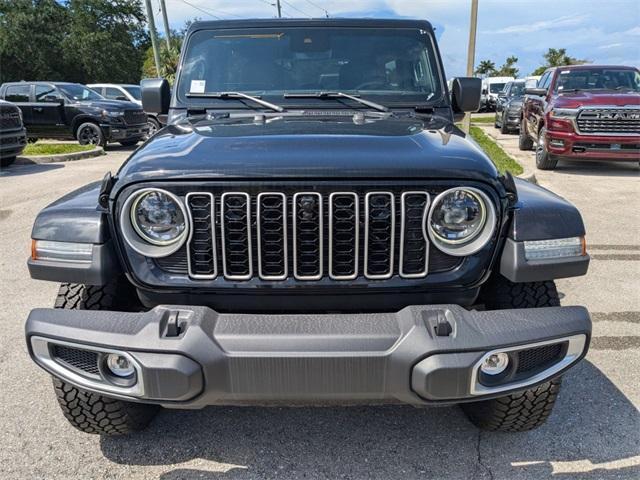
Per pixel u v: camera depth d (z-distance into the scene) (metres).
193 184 2.10
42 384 3.21
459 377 2.01
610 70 10.62
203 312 2.06
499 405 2.52
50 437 2.75
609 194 8.23
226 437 2.76
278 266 2.17
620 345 3.67
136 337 2.02
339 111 3.21
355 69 3.38
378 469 2.53
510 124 17.47
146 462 2.58
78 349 2.12
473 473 2.50
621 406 2.97
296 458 2.61
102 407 2.49
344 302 2.23
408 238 2.16
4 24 34.53
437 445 2.69
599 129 9.48
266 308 2.25
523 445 2.68
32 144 14.63
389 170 2.09
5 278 4.96
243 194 2.10
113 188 2.19
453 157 2.20
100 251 2.21
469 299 2.29
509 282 2.52
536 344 2.07
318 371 1.99
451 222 2.14
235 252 2.17
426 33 3.49
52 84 14.96
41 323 2.12
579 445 2.67
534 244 2.24
